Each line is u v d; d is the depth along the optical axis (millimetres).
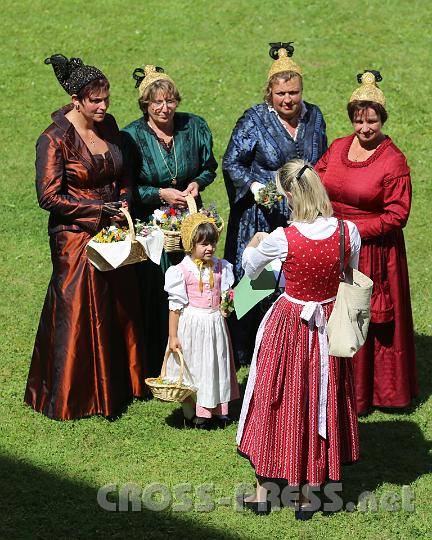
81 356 16594
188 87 30500
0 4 34906
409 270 22391
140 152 17531
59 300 16594
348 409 14148
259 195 17250
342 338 13508
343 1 34594
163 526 13914
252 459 14008
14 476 14953
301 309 13695
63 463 15352
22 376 18047
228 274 16359
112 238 16234
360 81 16562
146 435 16297
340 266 13648
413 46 32219
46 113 29531
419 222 24516
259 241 14289
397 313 17000
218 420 16750
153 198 17562
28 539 13555
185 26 33500
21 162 27219
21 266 22438
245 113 18000
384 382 17281
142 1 35062
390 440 16422
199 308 16125
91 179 16547
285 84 17297
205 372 16109
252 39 32812
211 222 15992
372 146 16609
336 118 29031
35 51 32344
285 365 13766
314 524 14086
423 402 17688
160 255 16312
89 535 13672
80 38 32969
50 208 16312
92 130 16672
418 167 26891
